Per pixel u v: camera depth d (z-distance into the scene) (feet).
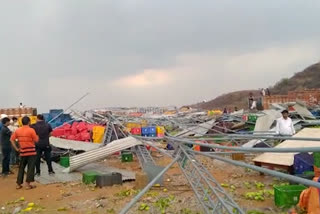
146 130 62.03
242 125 67.41
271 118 59.26
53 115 77.25
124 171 42.27
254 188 31.89
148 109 127.75
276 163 34.76
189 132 60.75
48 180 38.93
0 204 30.60
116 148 46.26
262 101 120.57
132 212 26.07
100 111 86.94
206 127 61.16
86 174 37.47
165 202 27.68
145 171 34.99
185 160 23.53
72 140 54.80
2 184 38.52
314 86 255.09
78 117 76.79
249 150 15.81
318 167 26.84
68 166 46.91
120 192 31.89
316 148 12.32
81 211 27.32
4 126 44.62
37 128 40.98
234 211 21.22
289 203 25.22
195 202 27.45
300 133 37.19
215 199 23.11
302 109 70.03
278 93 270.67
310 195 22.94
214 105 289.12
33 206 29.17
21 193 34.06
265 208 25.41
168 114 109.91
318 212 21.97
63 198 31.42
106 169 44.47
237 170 39.58
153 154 51.80
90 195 31.89
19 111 74.28
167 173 39.93
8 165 44.60
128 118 81.25
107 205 28.32
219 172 39.19
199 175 22.95
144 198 29.35
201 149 42.34
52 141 53.42
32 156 36.19
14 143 36.42
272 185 32.58
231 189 31.40
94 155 44.34
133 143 47.83
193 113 106.42
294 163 32.53
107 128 60.75
